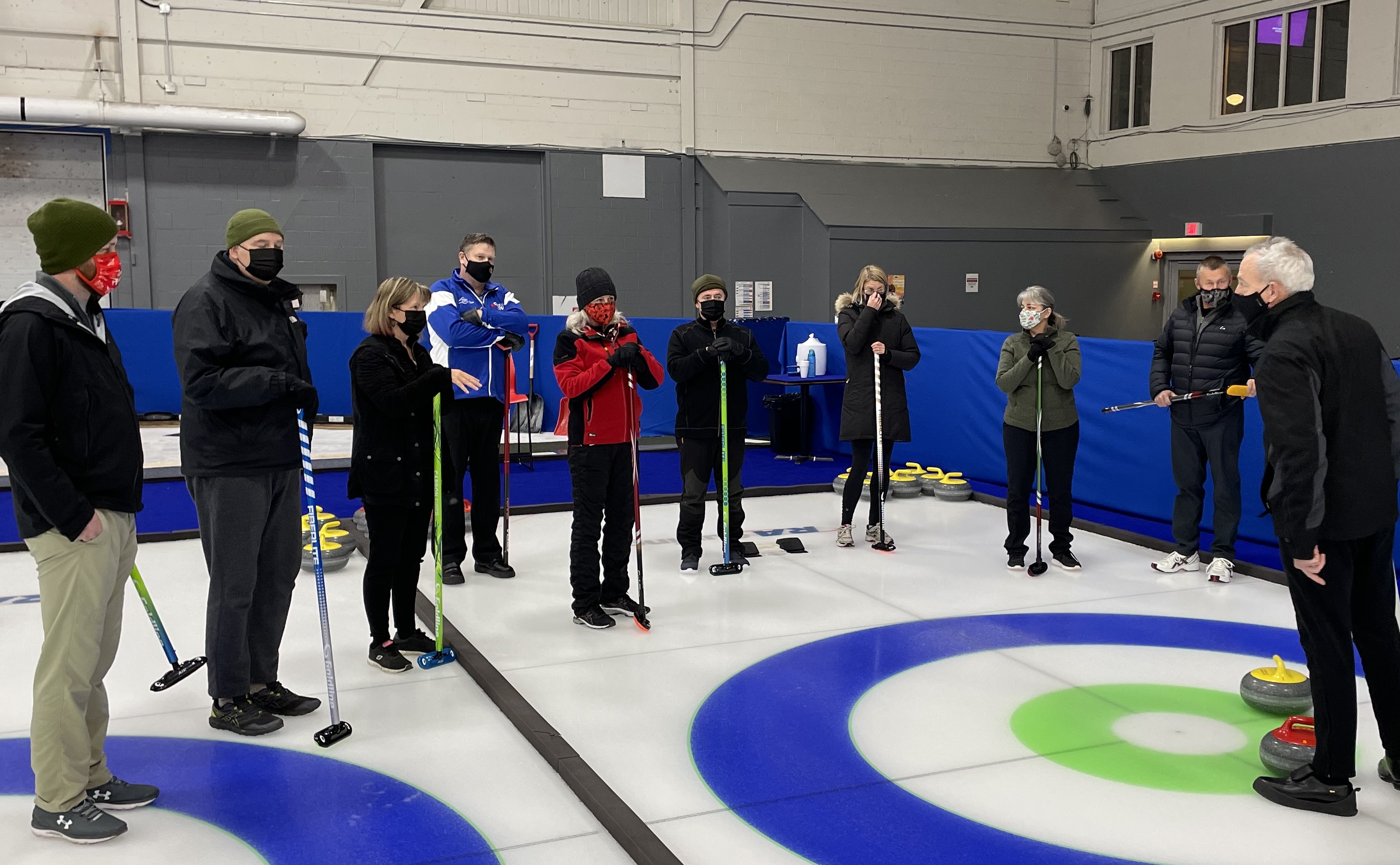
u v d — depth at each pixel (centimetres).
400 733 351
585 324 455
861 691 387
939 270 1344
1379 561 289
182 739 343
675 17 1304
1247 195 1326
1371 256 1208
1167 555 588
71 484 264
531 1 1248
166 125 1097
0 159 1093
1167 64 1405
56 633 273
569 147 1275
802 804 300
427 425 405
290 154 1175
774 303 1330
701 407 550
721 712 367
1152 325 1460
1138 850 273
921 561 580
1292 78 1285
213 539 331
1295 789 295
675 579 540
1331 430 278
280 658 421
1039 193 1448
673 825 288
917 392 901
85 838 275
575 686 391
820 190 1332
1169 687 390
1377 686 297
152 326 1057
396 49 1203
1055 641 443
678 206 1327
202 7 1133
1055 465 557
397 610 423
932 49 1421
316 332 1072
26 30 1087
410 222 1241
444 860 270
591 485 455
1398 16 1171
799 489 788
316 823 288
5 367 258
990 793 306
